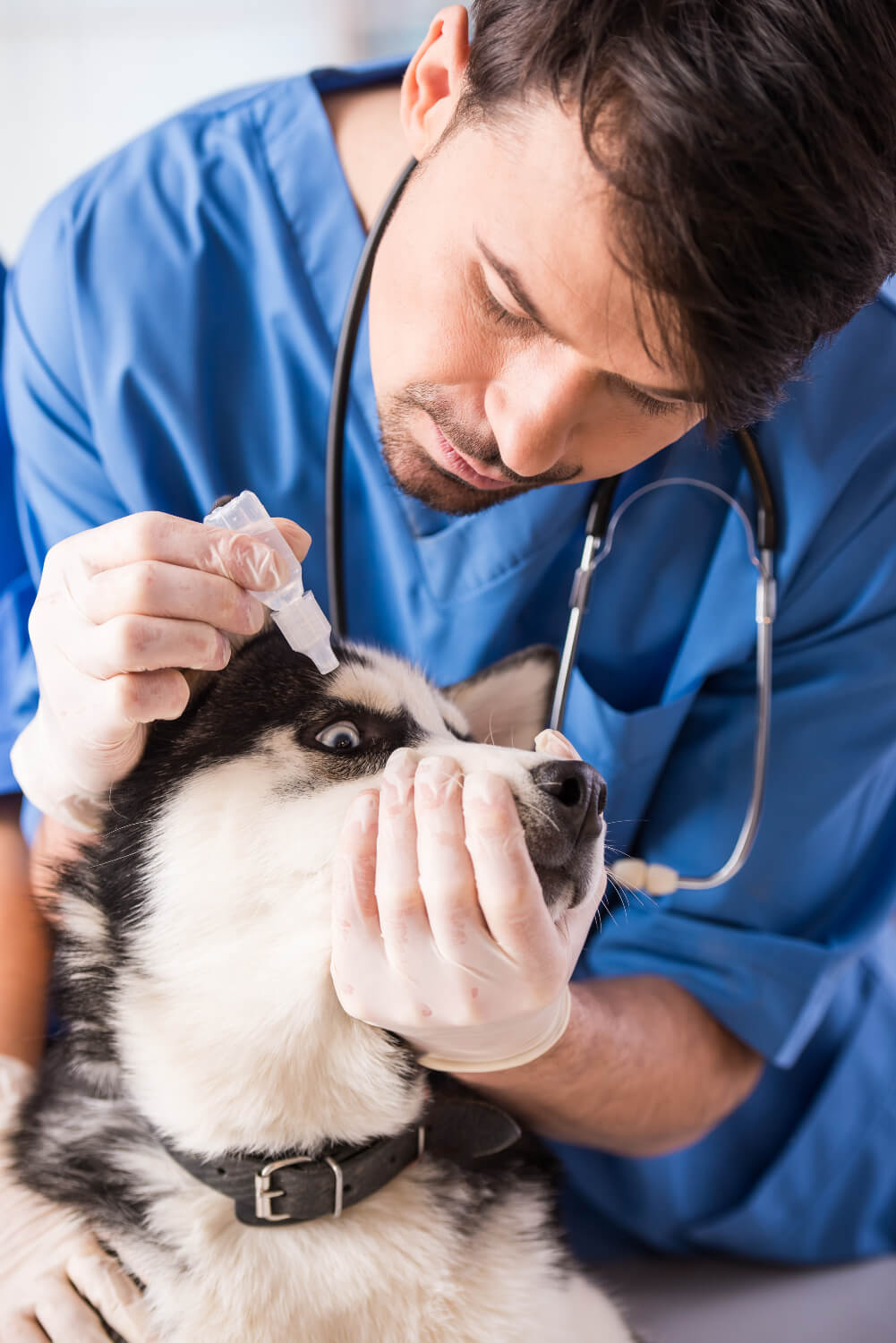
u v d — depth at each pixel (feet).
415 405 3.97
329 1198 3.79
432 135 3.92
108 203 5.77
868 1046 6.48
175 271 5.60
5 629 5.98
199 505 5.59
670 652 5.64
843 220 2.97
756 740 5.35
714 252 2.85
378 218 5.00
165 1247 3.73
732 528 5.36
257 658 4.16
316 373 5.57
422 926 3.09
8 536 6.81
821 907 5.69
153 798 3.94
